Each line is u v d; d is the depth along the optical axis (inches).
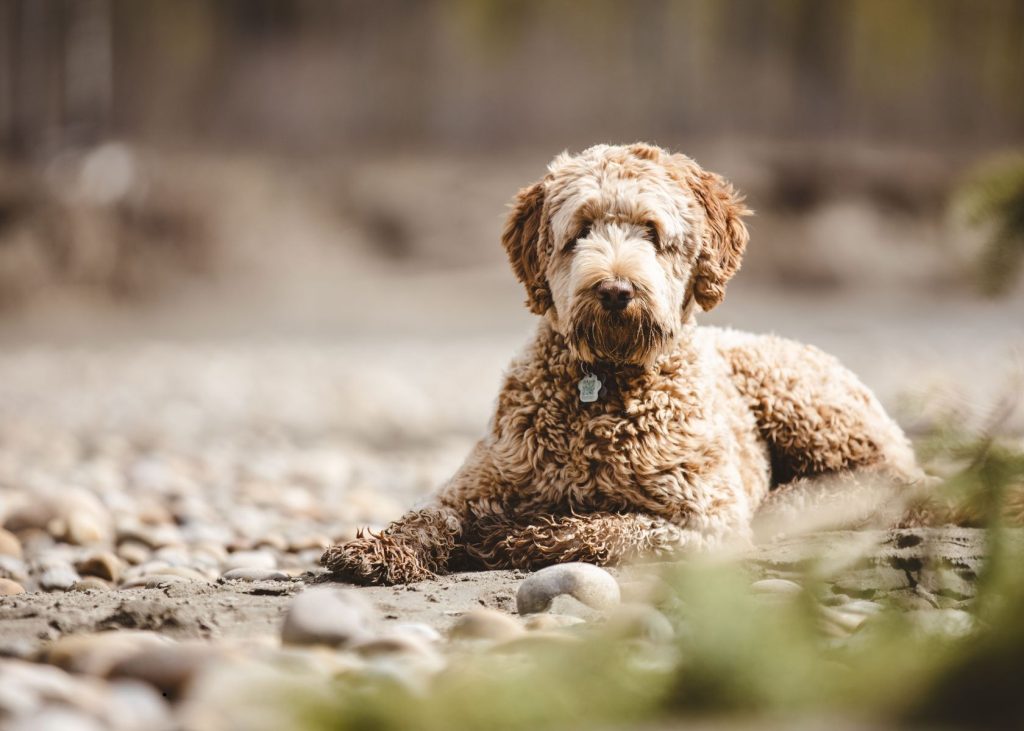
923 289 1487.5
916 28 2065.7
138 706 130.9
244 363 959.6
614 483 243.1
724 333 296.4
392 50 1989.4
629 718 126.1
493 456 251.4
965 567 200.8
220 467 479.5
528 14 2012.8
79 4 1740.9
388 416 677.9
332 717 123.9
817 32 2050.9
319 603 174.2
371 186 1704.0
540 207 264.5
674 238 251.6
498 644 156.6
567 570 202.8
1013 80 2057.1
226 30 1952.5
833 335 1043.9
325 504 395.2
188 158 1716.3
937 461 155.3
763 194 1641.2
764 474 275.6
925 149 1914.4
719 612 130.4
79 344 1110.4
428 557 237.6
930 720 122.6
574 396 248.4
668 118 1962.4
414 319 1315.2
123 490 413.4
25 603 206.7
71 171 1539.1
